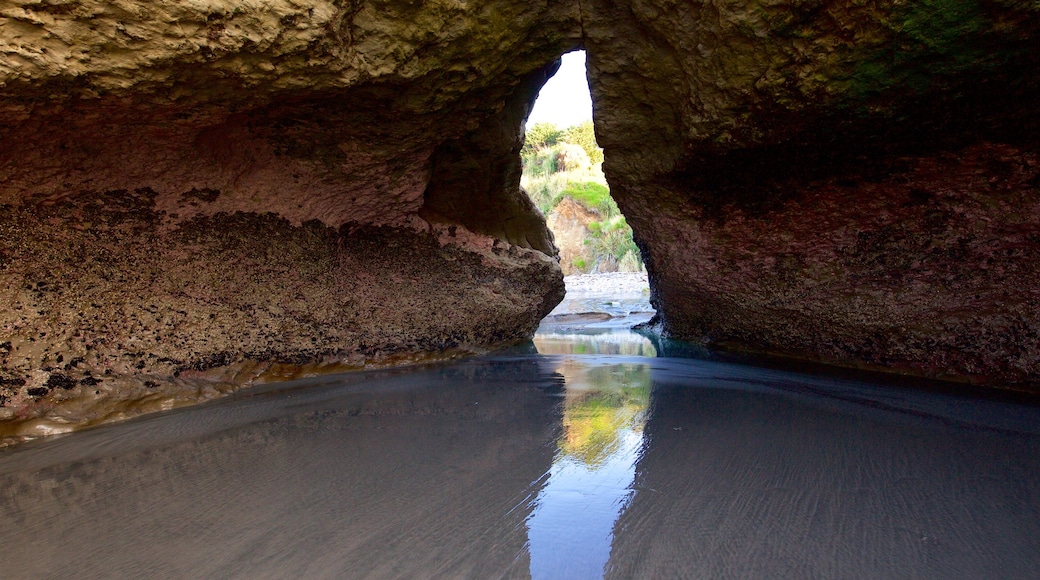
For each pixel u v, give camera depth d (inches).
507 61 126.8
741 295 175.5
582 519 66.1
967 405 114.3
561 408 118.2
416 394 134.6
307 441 96.4
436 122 136.7
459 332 204.1
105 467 85.2
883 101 100.6
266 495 73.9
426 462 85.4
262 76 95.4
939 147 109.3
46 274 110.1
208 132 114.4
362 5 97.7
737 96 111.1
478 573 55.6
